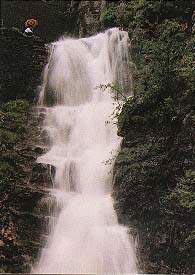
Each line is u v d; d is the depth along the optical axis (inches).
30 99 666.8
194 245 487.5
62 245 487.8
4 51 666.8
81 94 683.4
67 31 882.8
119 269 477.1
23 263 486.9
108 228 499.2
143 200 517.3
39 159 562.6
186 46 595.5
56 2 894.4
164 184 518.9
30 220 509.4
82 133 606.5
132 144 553.9
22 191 521.3
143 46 657.0
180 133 527.2
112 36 712.4
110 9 799.7
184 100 540.4
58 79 687.1
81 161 561.3
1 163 545.0
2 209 513.7
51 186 537.3
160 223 505.7
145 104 559.8
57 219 506.6
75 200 521.7
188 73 546.6
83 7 874.1
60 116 623.8
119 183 534.0
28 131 602.5
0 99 651.5
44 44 703.7
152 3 706.2
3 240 497.0
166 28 659.4
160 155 527.8
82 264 471.5
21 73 670.5
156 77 571.8
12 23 854.5
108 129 599.5
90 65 706.8
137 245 496.7
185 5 688.4
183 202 496.7
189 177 509.4
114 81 674.8
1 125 593.0
